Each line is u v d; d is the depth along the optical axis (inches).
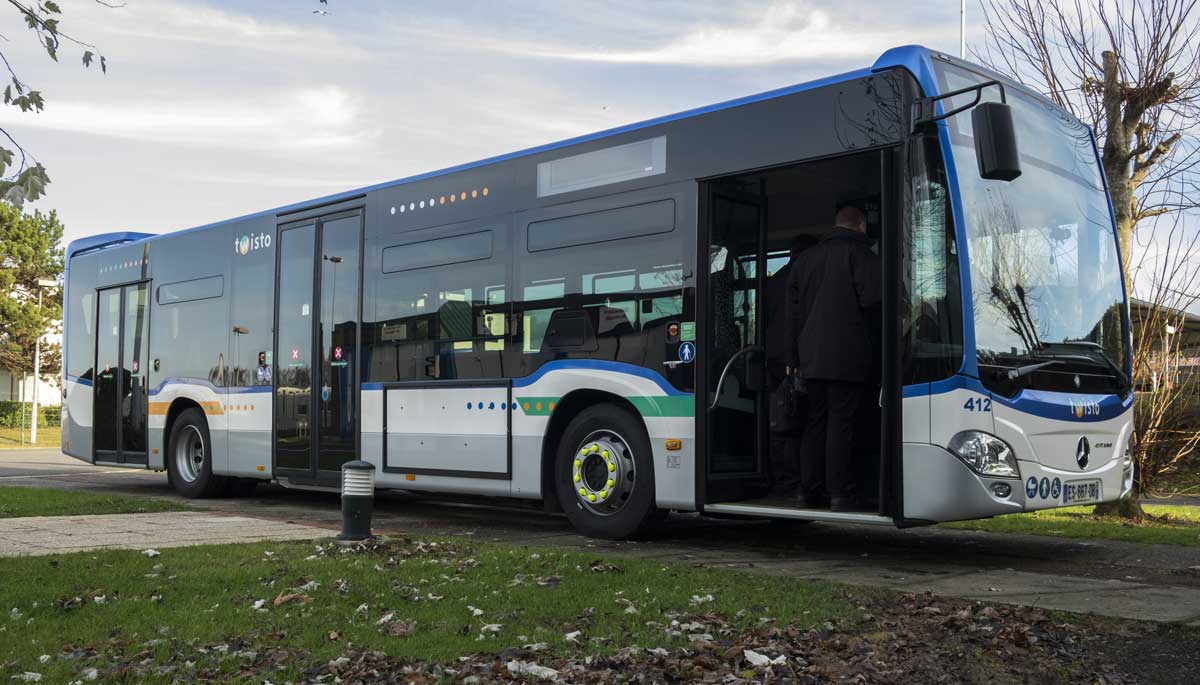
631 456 337.1
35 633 186.4
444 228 400.5
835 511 290.8
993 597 229.6
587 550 319.3
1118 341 317.7
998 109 261.7
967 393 266.1
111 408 575.5
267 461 472.4
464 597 220.1
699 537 360.2
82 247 613.3
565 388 350.3
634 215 338.0
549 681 159.3
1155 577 268.1
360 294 433.1
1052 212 303.9
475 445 378.9
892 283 279.4
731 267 327.0
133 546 294.7
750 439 330.3
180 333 530.6
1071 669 172.2
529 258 368.5
